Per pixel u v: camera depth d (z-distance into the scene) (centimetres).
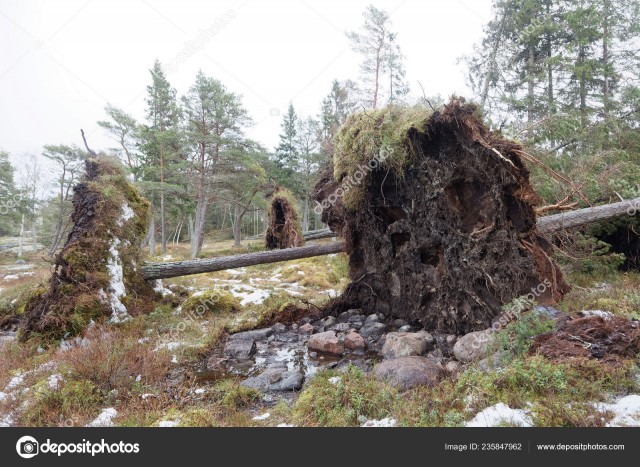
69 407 370
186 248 3472
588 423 272
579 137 1038
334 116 2433
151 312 770
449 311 582
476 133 527
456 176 567
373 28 1573
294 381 443
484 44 1448
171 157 2397
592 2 1373
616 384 318
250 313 797
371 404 345
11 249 3534
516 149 519
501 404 311
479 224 562
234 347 588
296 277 1305
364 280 734
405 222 643
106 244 781
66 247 742
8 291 1104
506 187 534
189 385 453
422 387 368
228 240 4356
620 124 1177
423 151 593
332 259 1562
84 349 505
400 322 655
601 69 1383
